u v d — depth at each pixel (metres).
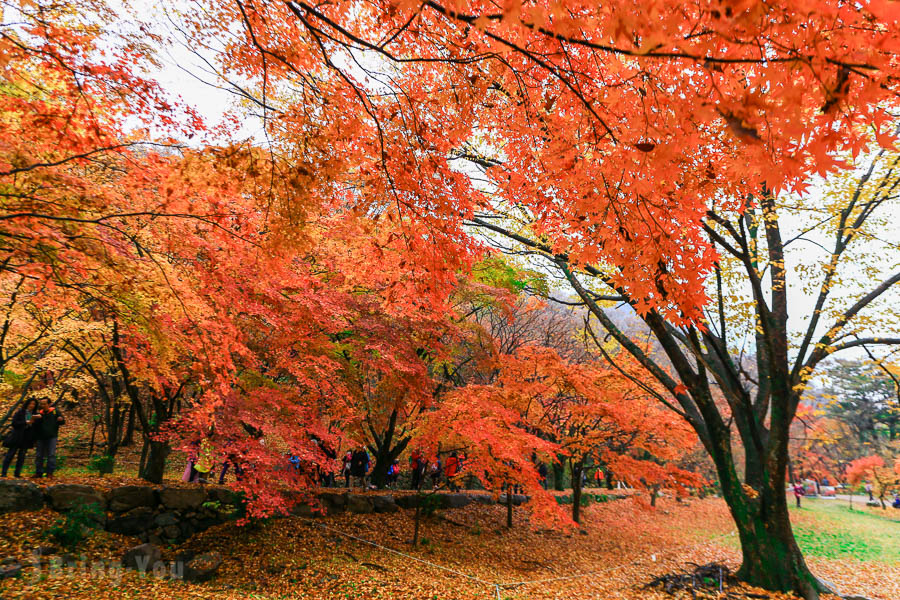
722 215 6.23
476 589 7.19
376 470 12.80
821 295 7.72
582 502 16.67
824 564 11.21
